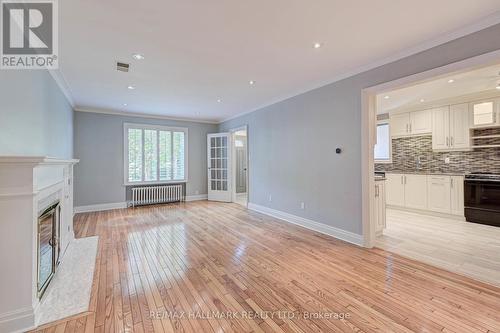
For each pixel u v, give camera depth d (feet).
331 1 6.03
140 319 5.76
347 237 11.17
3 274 5.35
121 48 8.43
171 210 18.42
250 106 17.63
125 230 13.14
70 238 11.14
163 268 8.52
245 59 9.49
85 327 5.49
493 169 14.87
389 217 15.79
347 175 11.12
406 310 6.06
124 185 19.34
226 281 7.58
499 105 13.87
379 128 20.65
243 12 6.46
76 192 17.54
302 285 7.31
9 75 6.35
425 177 16.44
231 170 22.09
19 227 5.53
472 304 6.28
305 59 9.52
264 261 9.05
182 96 14.78
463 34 7.31
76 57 9.07
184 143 22.48
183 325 5.54
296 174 14.24
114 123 19.02
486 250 9.98
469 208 14.35
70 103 15.30
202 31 7.40
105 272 8.22
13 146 6.59
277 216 15.99
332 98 11.76
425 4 6.17
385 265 8.64
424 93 14.42
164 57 9.20
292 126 14.42
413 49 8.51
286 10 6.38
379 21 6.95
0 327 5.25
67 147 14.43
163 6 6.14
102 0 5.87
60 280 7.68
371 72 9.98
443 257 9.32
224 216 16.42
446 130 16.03
